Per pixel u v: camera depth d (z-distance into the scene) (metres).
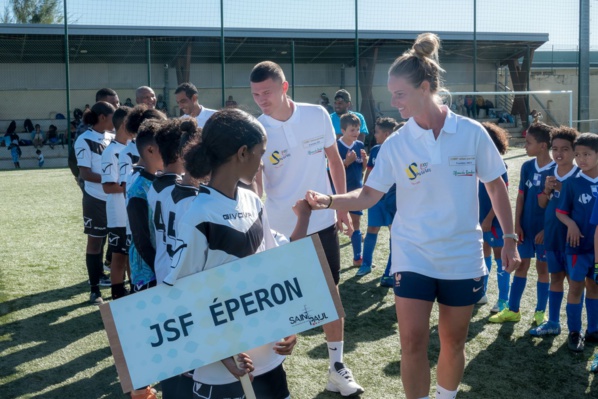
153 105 6.09
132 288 3.01
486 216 4.60
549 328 4.17
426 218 2.72
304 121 3.46
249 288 2.09
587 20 18.92
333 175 3.71
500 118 23.72
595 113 26.94
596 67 26.69
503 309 4.59
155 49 21.89
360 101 24.00
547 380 3.53
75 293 5.39
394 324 4.50
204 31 21.03
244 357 2.12
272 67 3.36
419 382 2.73
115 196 4.39
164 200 2.62
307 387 3.48
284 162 3.46
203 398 2.20
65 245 7.33
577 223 3.85
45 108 23.69
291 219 3.50
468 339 4.15
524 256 4.40
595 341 4.06
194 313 2.04
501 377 3.56
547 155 4.28
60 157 22.19
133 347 2.00
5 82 23.16
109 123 5.05
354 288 5.44
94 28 20.38
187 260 2.05
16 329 4.51
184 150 2.18
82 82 23.56
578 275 3.86
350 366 3.75
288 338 2.26
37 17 32.44
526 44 23.59
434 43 2.67
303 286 2.12
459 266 2.71
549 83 26.30
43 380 3.66
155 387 3.61
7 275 5.99
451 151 2.69
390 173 2.83
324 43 22.62
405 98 2.68
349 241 7.40
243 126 2.12
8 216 9.43
